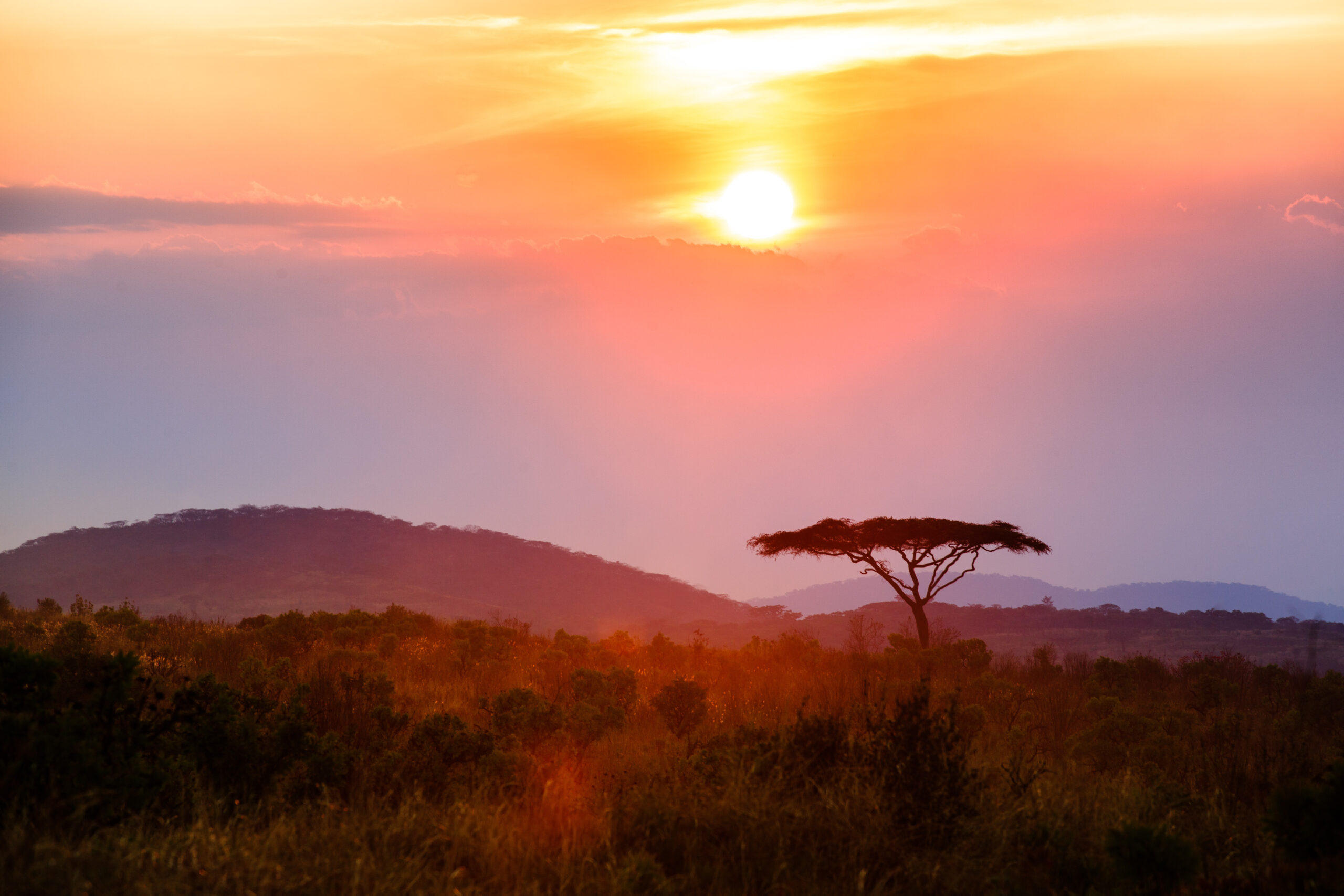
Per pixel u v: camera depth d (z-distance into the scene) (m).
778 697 13.73
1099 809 7.23
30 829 5.17
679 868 6.12
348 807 6.66
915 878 5.79
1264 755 9.30
